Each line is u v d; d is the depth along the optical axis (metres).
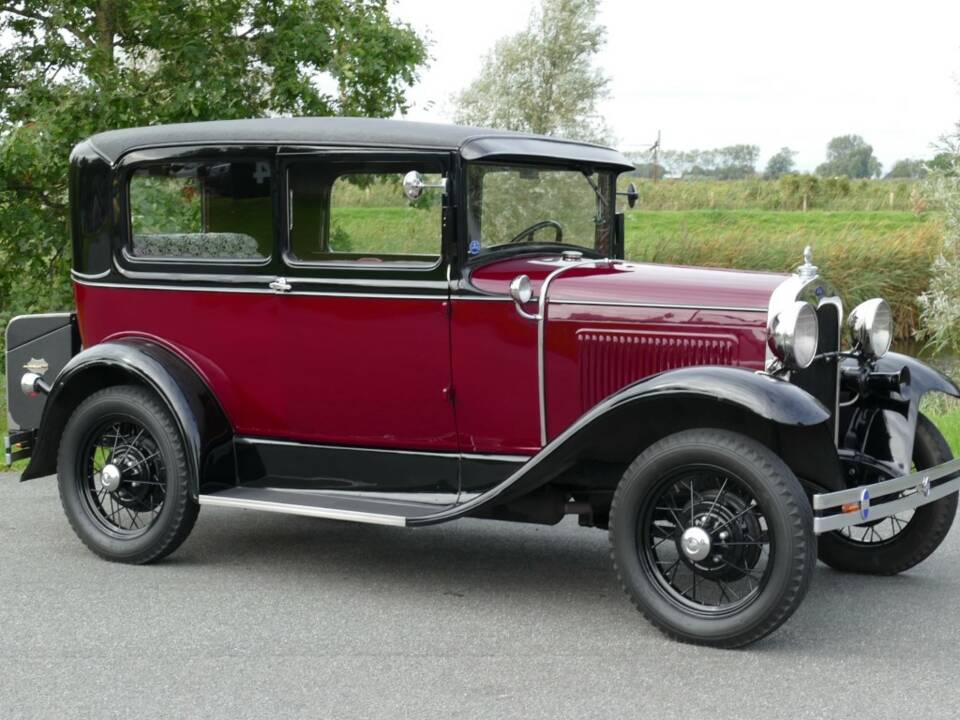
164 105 11.02
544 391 4.36
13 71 11.45
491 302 4.36
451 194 4.37
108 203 5.05
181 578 4.69
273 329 4.74
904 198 34.94
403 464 4.65
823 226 26.70
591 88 18.67
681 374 3.85
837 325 4.44
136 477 4.90
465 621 4.16
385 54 11.83
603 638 3.97
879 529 5.26
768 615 3.72
